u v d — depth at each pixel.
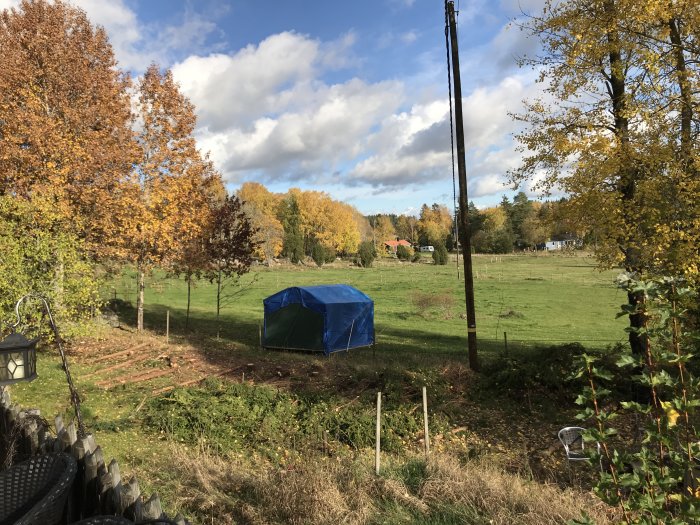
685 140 10.75
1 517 3.32
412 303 37.62
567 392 12.88
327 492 5.68
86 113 17.75
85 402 10.86
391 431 10.43
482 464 8.82
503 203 119.56
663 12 10.44
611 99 12.26
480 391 13.69
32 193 14.74
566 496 5.79
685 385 2.82
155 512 3.37
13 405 5.47
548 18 12.56
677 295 2.93
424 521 5.39
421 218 153.50
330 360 16.94
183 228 20.78
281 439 9.79
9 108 16.91
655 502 2.81
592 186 11.41
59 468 3.42
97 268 20.91
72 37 18.70
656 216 10.31
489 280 54.91
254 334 24.72
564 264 76.56
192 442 9.13
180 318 29.22
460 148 15.22
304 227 105.62
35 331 13.70
